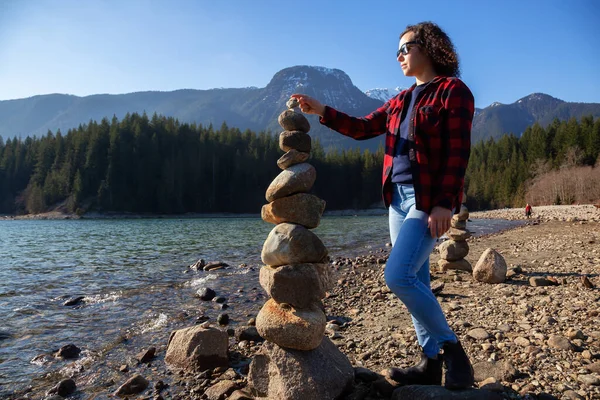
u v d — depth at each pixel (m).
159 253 13.60
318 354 2.68
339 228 28.08
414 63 2.45
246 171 79.44
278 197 2.71
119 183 69.12
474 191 83.56
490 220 37.81
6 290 7.60
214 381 3.28
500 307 4.93
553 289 5.79
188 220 51.53
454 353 2.30
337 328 4.59
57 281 8.51
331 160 89.94
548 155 81.31
